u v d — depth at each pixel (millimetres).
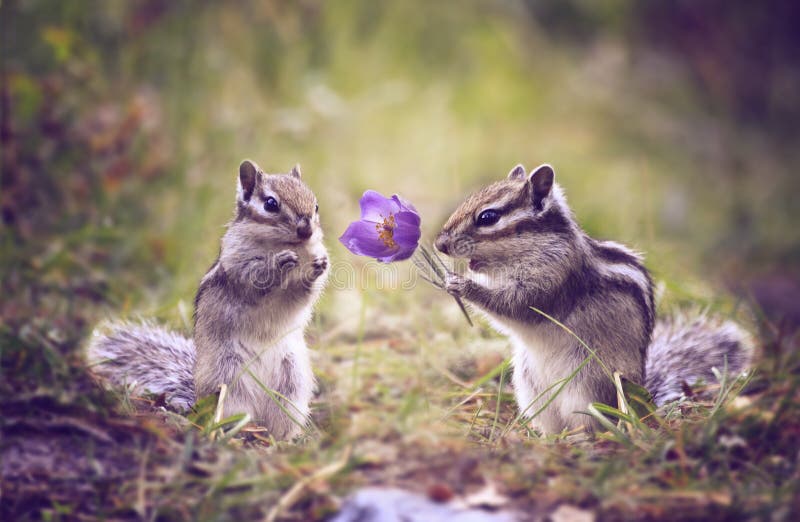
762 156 25688
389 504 6828
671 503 6992
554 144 23688
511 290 9562
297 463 7441
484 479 7219
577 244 9633
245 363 9570
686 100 28141
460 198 18125
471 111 24172
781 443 7910
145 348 10227
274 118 18328
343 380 10422
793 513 6730
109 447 7883
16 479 7426
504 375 10320
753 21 30094
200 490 7285
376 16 23766
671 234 18438
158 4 18375
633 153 24391
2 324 10172
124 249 13367
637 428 8344
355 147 19969
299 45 20562
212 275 9938
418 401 9039
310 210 9812
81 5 17000
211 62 18531
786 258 17438
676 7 30016
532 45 27125
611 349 9398
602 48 28359
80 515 7070
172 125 16906
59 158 14711
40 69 15391
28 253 12594
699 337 10695
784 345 10867
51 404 8359
